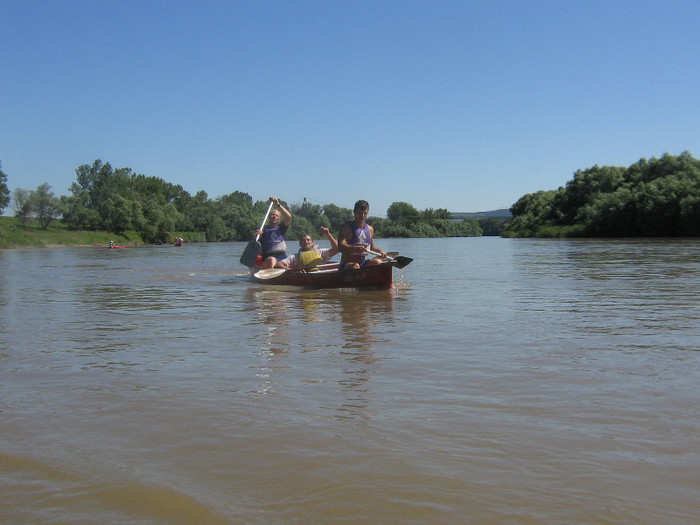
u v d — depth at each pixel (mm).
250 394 3018
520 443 2289
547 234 58562
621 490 1886
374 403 2834
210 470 2080
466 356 3889
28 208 60844
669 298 7121
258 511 1783
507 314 5914
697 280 9594
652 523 1685
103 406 2844
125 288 9438
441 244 43406
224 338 4660
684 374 3322
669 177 48688
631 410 2680
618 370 3441
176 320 5715
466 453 2197
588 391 3004
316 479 1992
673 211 45844
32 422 2623
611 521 1696
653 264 14000
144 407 2814
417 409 2734
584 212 56875
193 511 1789
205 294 8359
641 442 2285
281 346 4297
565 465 2080
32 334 4953
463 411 2695
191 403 2867
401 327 5141
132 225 67312
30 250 39719
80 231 60812
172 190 91500
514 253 23062
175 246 50094
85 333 4984
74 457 2219
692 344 4207
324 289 8984
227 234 81000
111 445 2334
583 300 7039
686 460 2111
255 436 2400
